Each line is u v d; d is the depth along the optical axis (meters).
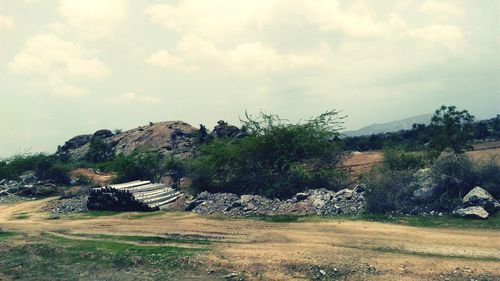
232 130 62.12
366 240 17.22
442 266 13.53
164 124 78.94
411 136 60.62
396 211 21.62
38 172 52.00
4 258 18.12
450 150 26.02
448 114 26.81
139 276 14.98
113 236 21.19
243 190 31.00
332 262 14.55
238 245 17.77
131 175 39.19
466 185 21.56
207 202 28.02
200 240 19.36
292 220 22.39
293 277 13.72
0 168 54.50
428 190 21.61
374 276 13.27
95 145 73.31
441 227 18.45
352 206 23.31
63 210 31.06
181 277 14.52
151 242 19.45
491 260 13.90
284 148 31.36
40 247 18.98
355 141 66.75
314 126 31.88
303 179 28.72
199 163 33.78
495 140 49.62
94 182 48.81
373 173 24.73
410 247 15.86
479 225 18.16
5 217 30.59
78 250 18.20
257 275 14.07
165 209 28.84
